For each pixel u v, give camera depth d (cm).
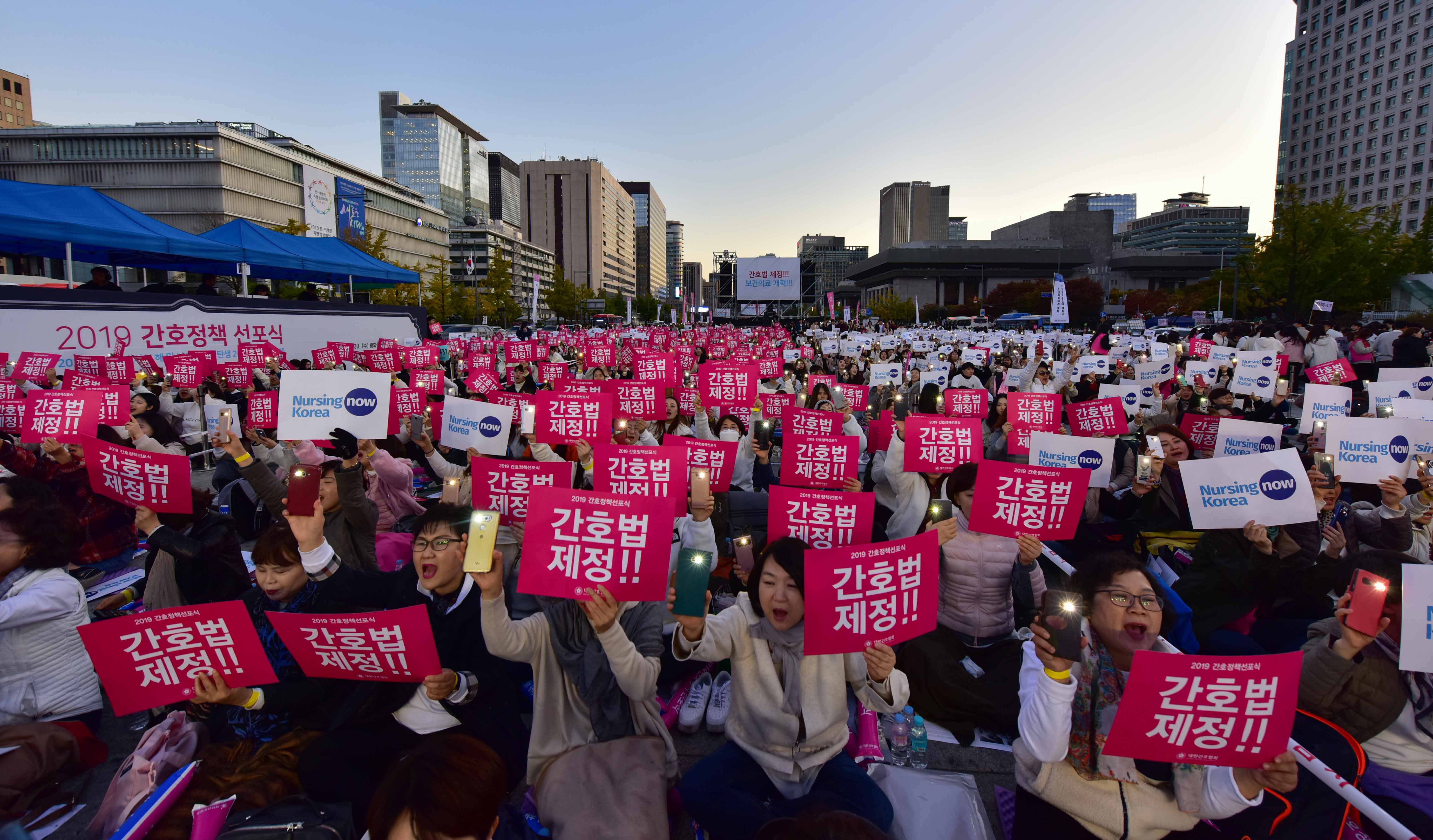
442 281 6919
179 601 396
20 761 310
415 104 15825
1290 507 392
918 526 554
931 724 386
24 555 342
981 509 402
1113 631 263
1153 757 228
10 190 1378
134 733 388
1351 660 267
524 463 438
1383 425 496
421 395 837
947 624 423
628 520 276
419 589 333
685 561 272
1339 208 3688
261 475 426
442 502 351
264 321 1745
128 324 1421
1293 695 218
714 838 274
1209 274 11562
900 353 2017
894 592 277
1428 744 279
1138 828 250
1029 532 397
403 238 10462
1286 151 11981
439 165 15762
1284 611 434
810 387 1073
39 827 310
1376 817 234
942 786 326
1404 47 9725
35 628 345
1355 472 504
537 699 313
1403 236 3900
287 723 324
